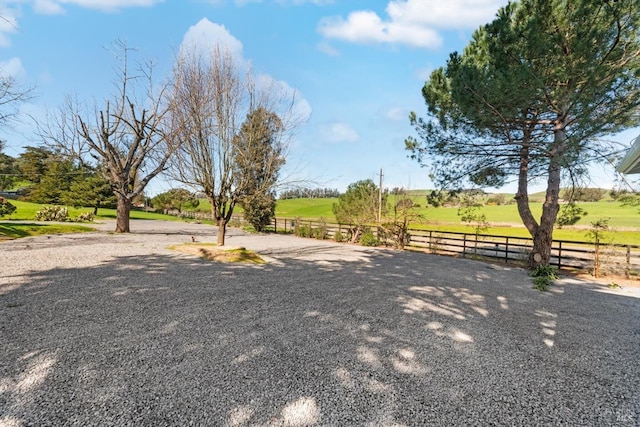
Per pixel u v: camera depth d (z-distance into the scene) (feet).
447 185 30.50
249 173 32.01
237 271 24.36
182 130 30.48
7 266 22.63
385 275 25.21
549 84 20.80
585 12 19.43
